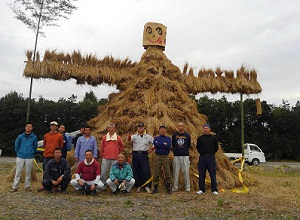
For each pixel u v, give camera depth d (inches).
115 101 407.5
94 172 294.5
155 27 436.8
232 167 383.9
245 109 1740.9
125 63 426.0
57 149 296.2
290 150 1727.4
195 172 337.1
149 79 394.6
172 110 376.2
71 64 398.3
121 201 258.4
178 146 314.2
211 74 445.7
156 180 306.0
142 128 315.6
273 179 445.1
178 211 226.2
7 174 445.4
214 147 312.3
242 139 474.9
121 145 318.7
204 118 431.5
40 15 495.5
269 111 1780.3
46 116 1596.9
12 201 247.4
